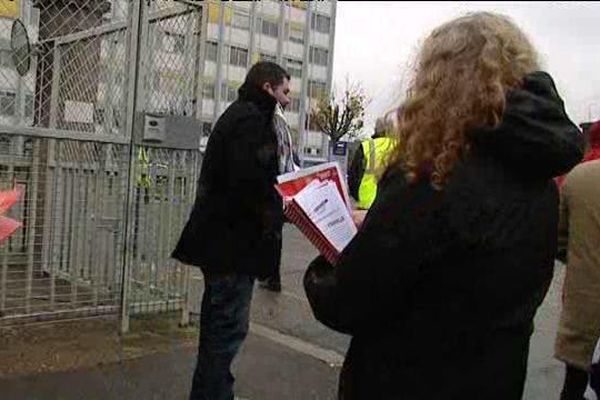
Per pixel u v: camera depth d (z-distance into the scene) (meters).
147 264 5.16
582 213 3.38
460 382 1.66
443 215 1.57
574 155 1.65
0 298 4.73
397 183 1.63
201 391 3.61
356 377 1.77
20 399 3.84
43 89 5.49
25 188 4.78
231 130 3.44
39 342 4.68
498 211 1.61
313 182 1.95
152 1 4.95
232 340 3.60
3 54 5.18
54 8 5.62
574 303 3.44
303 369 4.81
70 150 4.98
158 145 4.93
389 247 1.58
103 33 5.16
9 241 4.75
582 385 3.51
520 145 1.61
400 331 1.68
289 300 6.91
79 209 5.02
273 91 3.53
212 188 3.53
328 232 1.84
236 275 3.53
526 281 1.69
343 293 1.64
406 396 1.68
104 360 4.49
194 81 5.18
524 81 1.67
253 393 4.29
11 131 4.41
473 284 1.62
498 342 1.67
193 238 3.58
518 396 1.74
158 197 5.13
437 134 1.63
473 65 1.65
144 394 4.06
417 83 1.71
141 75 4.86
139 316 5.23
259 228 3.52
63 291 5.00
